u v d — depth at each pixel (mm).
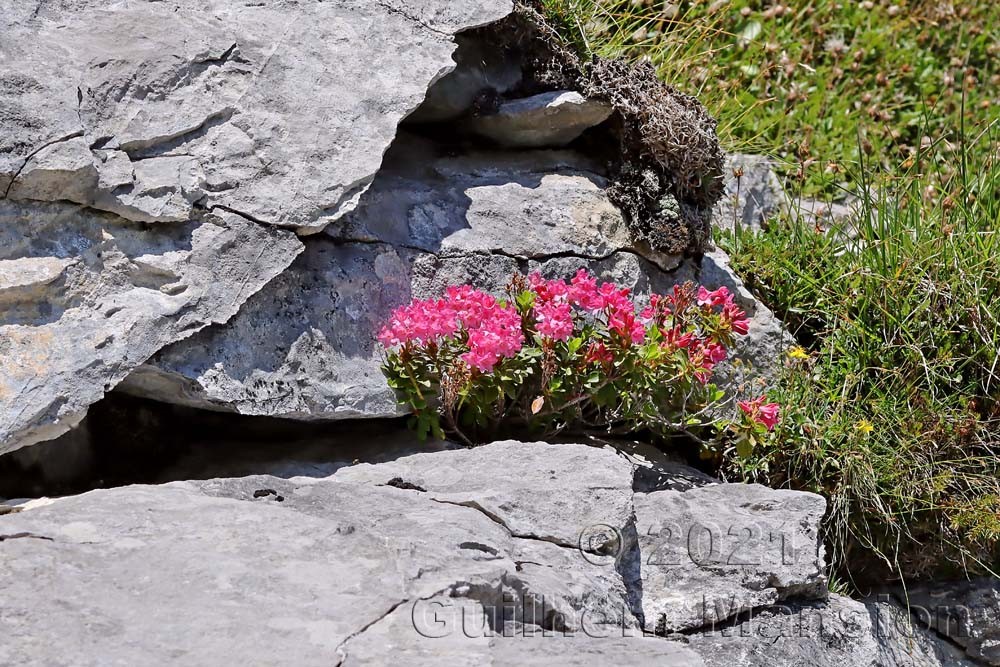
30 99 4395
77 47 4691
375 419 5449
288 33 5281
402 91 5426
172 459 5109
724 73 8688
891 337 6730
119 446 5023
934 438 6328
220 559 3641
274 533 3844
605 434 5898
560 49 6223
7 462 4539
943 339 6684
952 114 8734
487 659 3295
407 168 5875
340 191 5066
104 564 3572
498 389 5109
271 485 4418
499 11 5922
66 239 4426
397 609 3482
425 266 5469
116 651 3164
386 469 4816
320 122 5145
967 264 6848
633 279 6113
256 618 3357
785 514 5242
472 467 4789
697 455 6184
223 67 5012
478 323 5035
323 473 4914
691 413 5820
